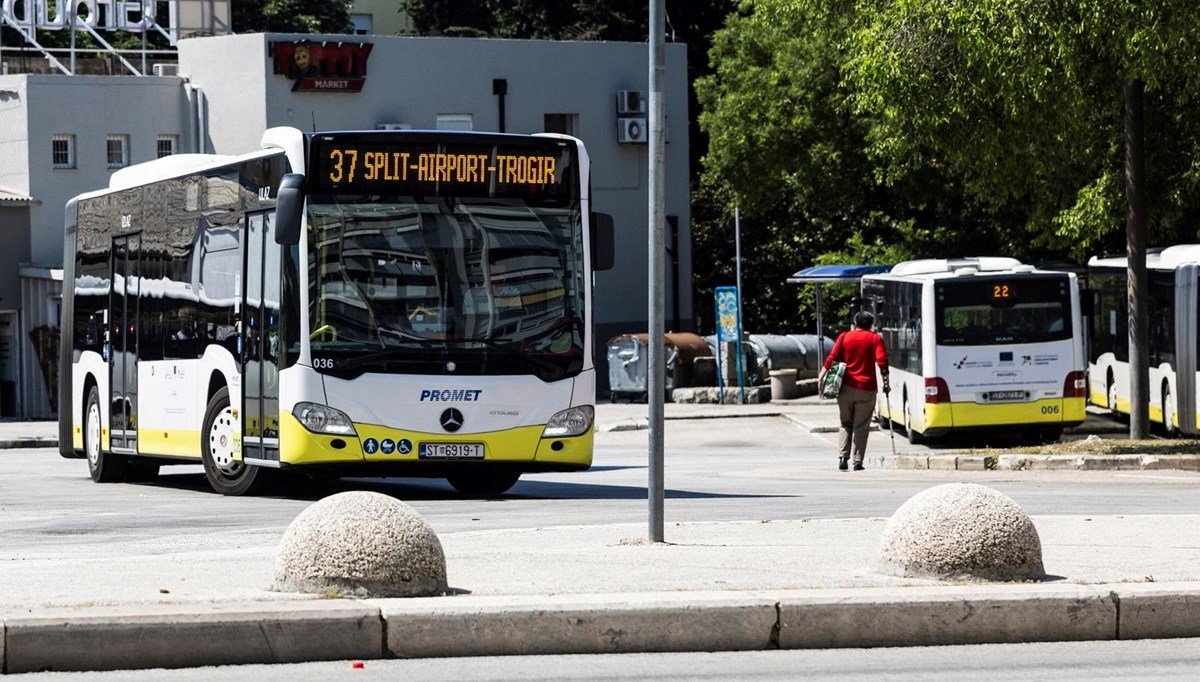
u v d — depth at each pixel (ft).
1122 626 37.73
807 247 255.91
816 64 190.60
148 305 83.46
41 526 61.93
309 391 67.51
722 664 34.83
